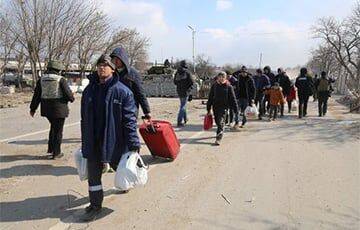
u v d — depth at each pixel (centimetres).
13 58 3684
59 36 3061
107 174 692
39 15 2961
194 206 557
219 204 566
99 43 3547
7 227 482
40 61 3105
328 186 655
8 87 2906
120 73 650
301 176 712
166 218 514
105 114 496
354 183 673
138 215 521
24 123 1305
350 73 5641
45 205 553
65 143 966
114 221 502
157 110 1952
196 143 1012
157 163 787
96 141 504
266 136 1137
